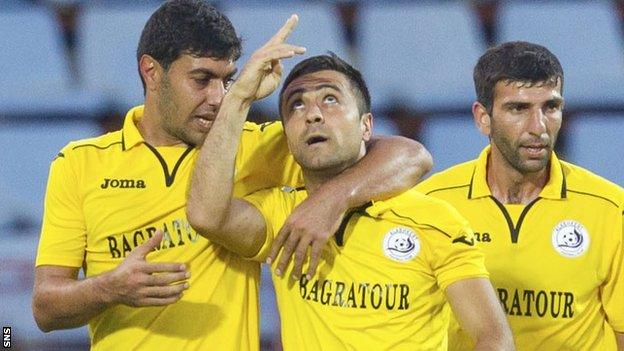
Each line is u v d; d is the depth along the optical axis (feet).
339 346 41.42
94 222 43.57
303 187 44.68
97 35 123.03
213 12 43.19
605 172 109.70
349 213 42.24
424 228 41.34
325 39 122.31
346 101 41.73
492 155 49.24
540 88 46.39
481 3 126.82
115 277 39.47
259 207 43.04
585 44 124.06
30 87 116.98
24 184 108.47
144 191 43.60
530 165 46.96
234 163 40.96
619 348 48.16
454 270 40.65
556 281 47.70
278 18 123.85
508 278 48.14
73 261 43.98
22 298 91.15
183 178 43.78
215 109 42.80
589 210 48.03
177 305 43.04
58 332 88.12
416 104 112.27
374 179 42.11
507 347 39.34
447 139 110.01
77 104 112.47
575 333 47.80
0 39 122.21
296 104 41.78
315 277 41.91
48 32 123.24
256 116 105.70
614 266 47.65
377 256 41.45
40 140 110.52
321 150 41.27
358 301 41.34
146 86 44.34
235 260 43.75
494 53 47.75
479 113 49.26
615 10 127.03
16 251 93.91
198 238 43.27
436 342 41.57
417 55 122.52
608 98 113.09
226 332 43.14
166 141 44.62
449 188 49.80
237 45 43.57
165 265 39.37
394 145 44.27
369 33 124.16
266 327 84.74
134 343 43.39
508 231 48.34
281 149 45.44
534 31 124.67
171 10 42.98
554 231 48.01
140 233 43.37
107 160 44.21
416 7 126.00
